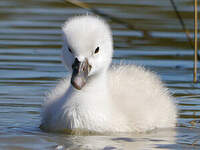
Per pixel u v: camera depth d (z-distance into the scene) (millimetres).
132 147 10398
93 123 11539
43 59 17594
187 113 12977
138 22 21938
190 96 14219
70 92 11789
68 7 24688
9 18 22703
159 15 23188
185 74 16312
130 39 20266
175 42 19938
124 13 23344
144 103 12383
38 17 22891
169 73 16344
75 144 10594
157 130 11992
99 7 24109
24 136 11125
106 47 11938
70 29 11539
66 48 11797
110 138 11141
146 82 13109
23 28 21375
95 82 11914
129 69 13602
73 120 11531
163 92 13250
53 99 12359
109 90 12594
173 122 12477
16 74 15883
